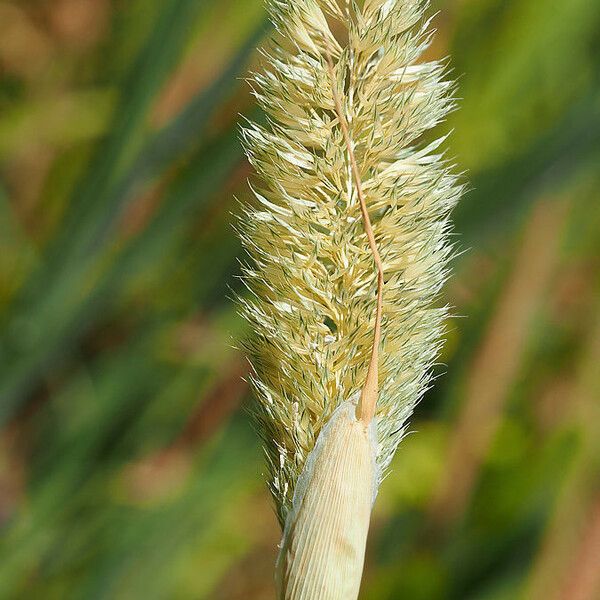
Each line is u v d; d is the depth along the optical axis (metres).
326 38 0.14
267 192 0.15
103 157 0.25
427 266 0.15
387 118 0.14
